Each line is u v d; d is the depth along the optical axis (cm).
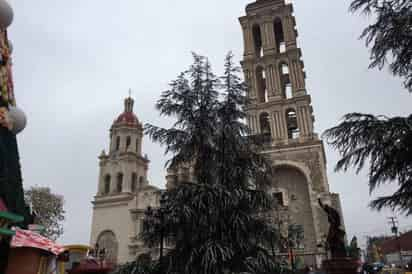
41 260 931
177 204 1016
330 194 3562
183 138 1182
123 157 5425
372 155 823
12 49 1048
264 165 1224
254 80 4366
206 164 1151
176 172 1219
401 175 823
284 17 4675
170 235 1083
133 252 4494
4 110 905
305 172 3625
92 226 5016
